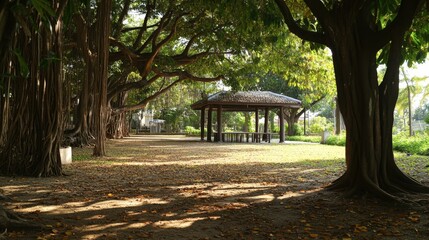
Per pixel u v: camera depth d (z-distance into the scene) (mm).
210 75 34781
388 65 6961
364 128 6820
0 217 4512
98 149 15266
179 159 14633
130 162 13172
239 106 31500
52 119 9594
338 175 9961
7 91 7250
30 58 9250
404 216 5457
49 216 5418
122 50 18969
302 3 9883
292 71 21094
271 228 4895
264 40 15430
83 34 15164
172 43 25547
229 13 10234
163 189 7785
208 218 5391
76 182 8617
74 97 21172
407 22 6574
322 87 22531
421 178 9094
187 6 16422
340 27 6891
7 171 9453
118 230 4766
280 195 7102
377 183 6766
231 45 17484
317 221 5246
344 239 4402
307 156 16531
